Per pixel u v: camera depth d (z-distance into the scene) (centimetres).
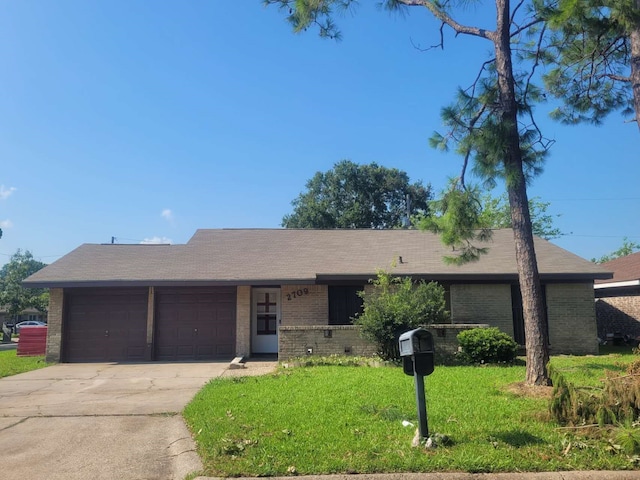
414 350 603
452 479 507
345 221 4169
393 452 566
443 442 590
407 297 1430
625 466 530
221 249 1942
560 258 1828
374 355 1420
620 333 2088
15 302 4072
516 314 1744
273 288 1789
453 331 1386
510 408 766
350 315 1738
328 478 509
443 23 1163
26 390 1091
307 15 1155
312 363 1358
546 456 552
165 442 668
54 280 1612
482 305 1734
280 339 1442
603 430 606
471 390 918
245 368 1398
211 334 1706
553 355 1664
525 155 1089
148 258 1839
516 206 1021
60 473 562
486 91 1088
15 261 4203
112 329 1695
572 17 1040
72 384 1167
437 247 1945
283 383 1033
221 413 766
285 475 517
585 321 1727
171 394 1005
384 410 747
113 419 794
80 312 1700
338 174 4369
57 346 1650
